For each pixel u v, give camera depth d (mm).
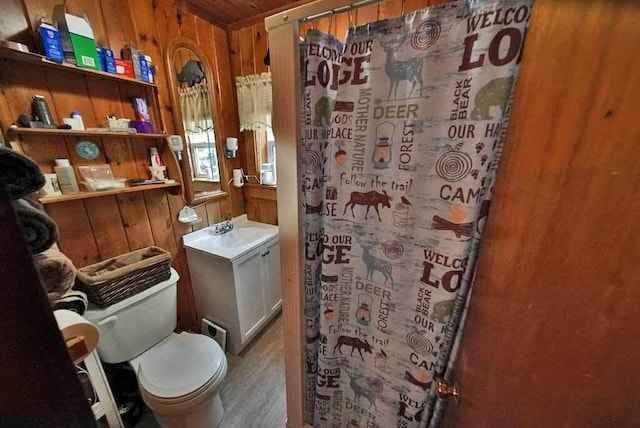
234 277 1685
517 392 448
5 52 953
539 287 399
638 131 279
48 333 256
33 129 1054
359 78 734
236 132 2168
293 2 1680
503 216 471
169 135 1646
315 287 1011
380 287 879
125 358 1323
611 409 327
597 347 333
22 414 241
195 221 1853
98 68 1211
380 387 986
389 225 800
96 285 1174
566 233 357
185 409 1150
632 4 277
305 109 808
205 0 1664
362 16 1385
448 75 604
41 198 1090
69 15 1095
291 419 1242
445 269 703
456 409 663
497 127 558
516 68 511
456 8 567
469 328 601
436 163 667
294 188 875
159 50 1561
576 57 336
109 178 1382
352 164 811
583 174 334
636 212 285
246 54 1968
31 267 238
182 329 1901
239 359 1841
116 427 1229
